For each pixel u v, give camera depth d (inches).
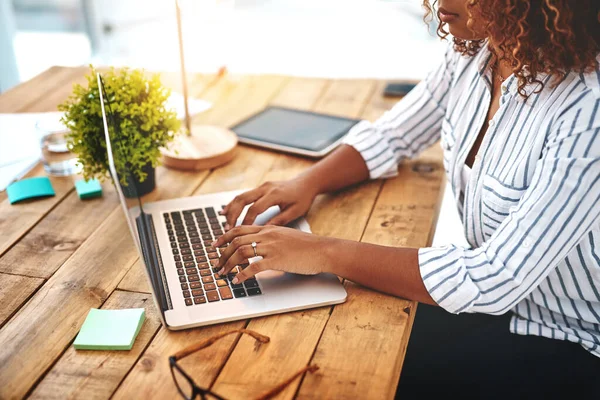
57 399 32.3
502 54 40.3
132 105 47.9
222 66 75.6
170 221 47.3
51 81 70.9
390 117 57.2
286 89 71.9
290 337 36.5
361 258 40.6
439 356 48.2
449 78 55.8
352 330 37.3
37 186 51.4
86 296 39.8
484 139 44.8
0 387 33.0
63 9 156.9
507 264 38.4
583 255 41.9
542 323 46.0
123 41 156.8
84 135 48.4
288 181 50.3
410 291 39.9
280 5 180.7
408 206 50.9
